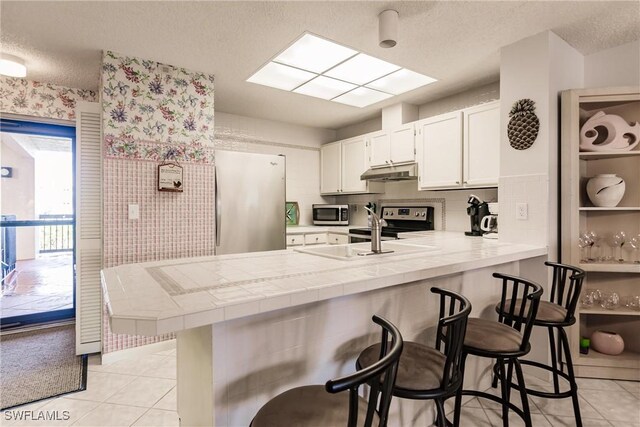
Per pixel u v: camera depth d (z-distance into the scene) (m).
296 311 1.30
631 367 2.14
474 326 1.56
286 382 1.28
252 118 4.19
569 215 2.20
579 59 2.49
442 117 3.10
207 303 0.96
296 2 1.86
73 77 2.93
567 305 1.78
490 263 1.75
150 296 1.03
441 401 1.17
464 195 3.35
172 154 2.70
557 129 2.26
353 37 2.24
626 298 2.30
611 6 1.91
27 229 3.50
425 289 1.74
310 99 3.50
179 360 1.62
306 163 4.67
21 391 2.06
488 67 2.71
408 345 1.35
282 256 1.82
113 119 2.46
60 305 3.45
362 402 1.03
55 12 1.95
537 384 2.14
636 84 2.31
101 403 1.93
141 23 2.07
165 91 2.66
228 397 1.15
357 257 1.75
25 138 3.27
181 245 2.75
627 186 2.31
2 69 2.55
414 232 3.38
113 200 2.46
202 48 2.39
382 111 3.82
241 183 3.13
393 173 3.54
